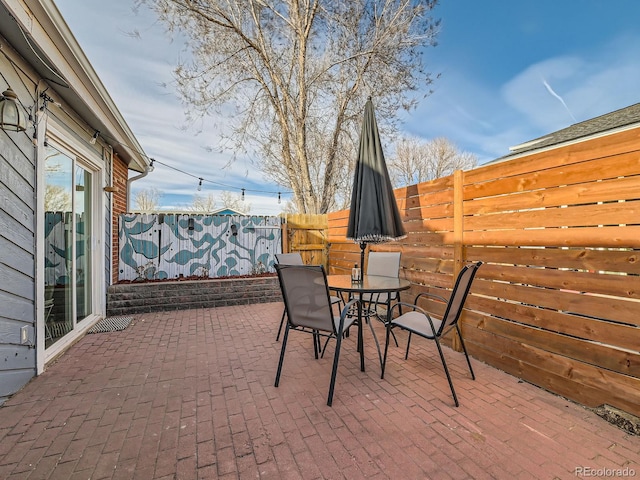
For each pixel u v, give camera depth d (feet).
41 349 9.53
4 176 8.16
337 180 31.91
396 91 25.27
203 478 5.47
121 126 15.08
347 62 25.75
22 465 5.75
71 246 12.54
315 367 9.98
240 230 20.83
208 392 8.40
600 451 6.06
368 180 12.15
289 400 7.98
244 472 5.60
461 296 8.38
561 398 7.93
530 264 8.72
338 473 5.56
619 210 6.85
